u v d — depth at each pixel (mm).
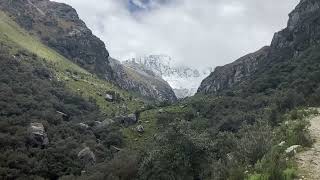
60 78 174000
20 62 148750
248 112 88125
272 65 186750
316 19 177250
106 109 160250
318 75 81812
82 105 141625
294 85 93000
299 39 181750
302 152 19812
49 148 83375
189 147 42469
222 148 42781
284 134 24953
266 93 117062
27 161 76312
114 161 69562
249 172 18516
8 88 110062
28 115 97438
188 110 125375
